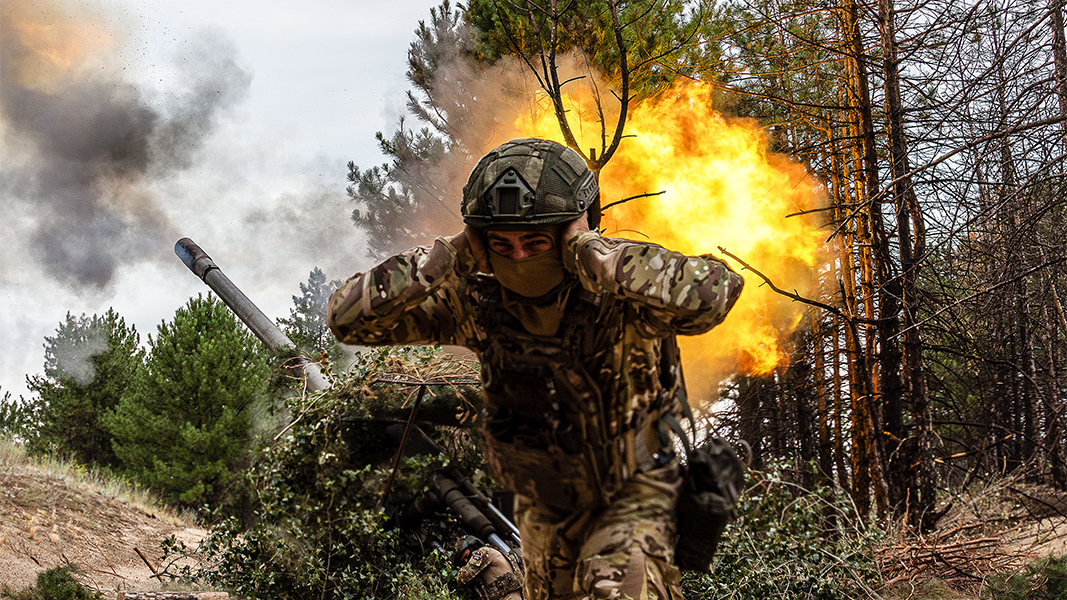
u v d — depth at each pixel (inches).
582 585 99.8
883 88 379.9
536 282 96.2
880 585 270.7
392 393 287.1
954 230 340.8
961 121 345.7
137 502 390.9
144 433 799.1
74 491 358.9
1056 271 359.3
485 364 103.0
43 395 960.3
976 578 291.6
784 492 289.6
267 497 273.7
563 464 101.3
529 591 117.4
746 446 113.8
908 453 354.0
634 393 99.8
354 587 264.5
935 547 297.6
